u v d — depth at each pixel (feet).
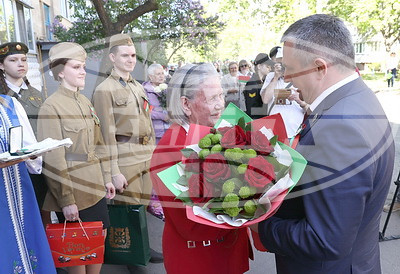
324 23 3.30
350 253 3.45
